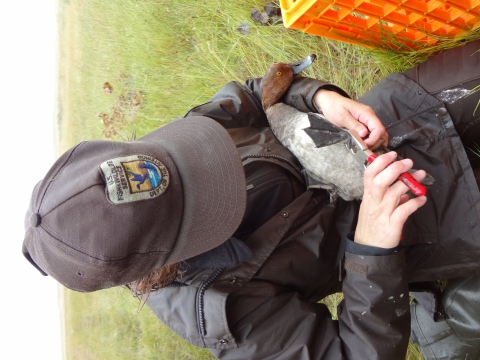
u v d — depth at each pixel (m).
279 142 1.56
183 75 3.17
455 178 1.36
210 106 1.57
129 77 3.65
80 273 0.97
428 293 1.67
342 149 1.33
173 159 1.09
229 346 1.19
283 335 1.20
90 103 4.20
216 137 1.16
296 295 1.26
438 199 1.37
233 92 1.67
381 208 1.07
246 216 1.29
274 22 2.71
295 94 1.57
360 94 2.37
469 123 1.41
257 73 2.78
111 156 1.01
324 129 1.31
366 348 1.14
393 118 1.49
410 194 1.24
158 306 1.31
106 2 4.05
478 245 1.31
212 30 3.02
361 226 1.14
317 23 1.57
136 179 0.96
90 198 0.94
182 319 1.25
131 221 0.94
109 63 3.91
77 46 4.44
